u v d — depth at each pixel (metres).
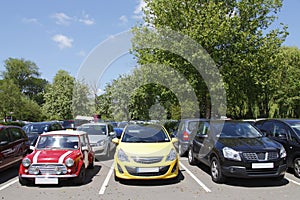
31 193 7.27
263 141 8.41
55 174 7.66
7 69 79.94
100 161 12.09
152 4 18.92
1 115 41.44
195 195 7.02
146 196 6.97
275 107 30.91
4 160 8.84
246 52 18.31
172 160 8.09
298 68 32.09
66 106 40.25
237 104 21.14
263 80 19.69
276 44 19.59
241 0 18.88
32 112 43.06
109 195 7.07
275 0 19.16
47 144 8.89
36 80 83.94
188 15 17.44
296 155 8.67
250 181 8.36
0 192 7.36
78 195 7.09
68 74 48.91
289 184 7.95
